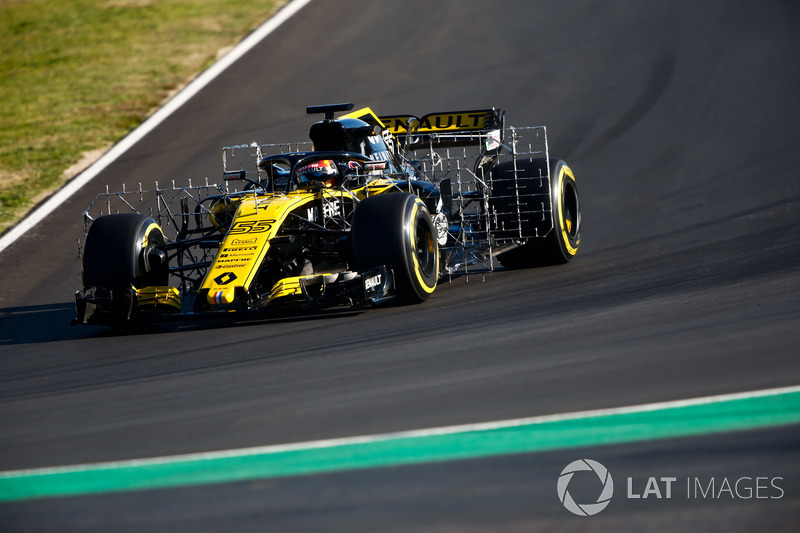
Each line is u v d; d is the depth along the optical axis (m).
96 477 15.04
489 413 16.47
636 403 16.30
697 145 49.59
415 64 70.12
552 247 32.38
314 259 29.22
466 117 35.47
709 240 33.59
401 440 15.45
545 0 84.25
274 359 22.55
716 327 21.23
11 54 83.94
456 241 31.77
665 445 14.29
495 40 74.44
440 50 72.94
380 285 26.72
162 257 28.70
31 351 26.73
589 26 75.75
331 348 23.14
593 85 62.38
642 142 51.09
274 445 15.78
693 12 77.38
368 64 71.00
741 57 65.38
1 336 29.28
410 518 12.45
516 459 14.22
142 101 67.06
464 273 33.25
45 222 44.78
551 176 32.31
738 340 19.80
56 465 15.86
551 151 51.22
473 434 15.45
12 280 37.22
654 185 43.91
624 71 64.69
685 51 67.94
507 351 20.97
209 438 16.52
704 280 27.33
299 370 21.08
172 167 53.06
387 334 24.22
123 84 71.44
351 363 21.25
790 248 30.48
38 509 13.84
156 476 14.80
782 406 15.41
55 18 94.62
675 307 23.91
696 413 15.49
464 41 74.62
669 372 17.95
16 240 42.28
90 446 16.77
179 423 17.66
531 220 32.06
